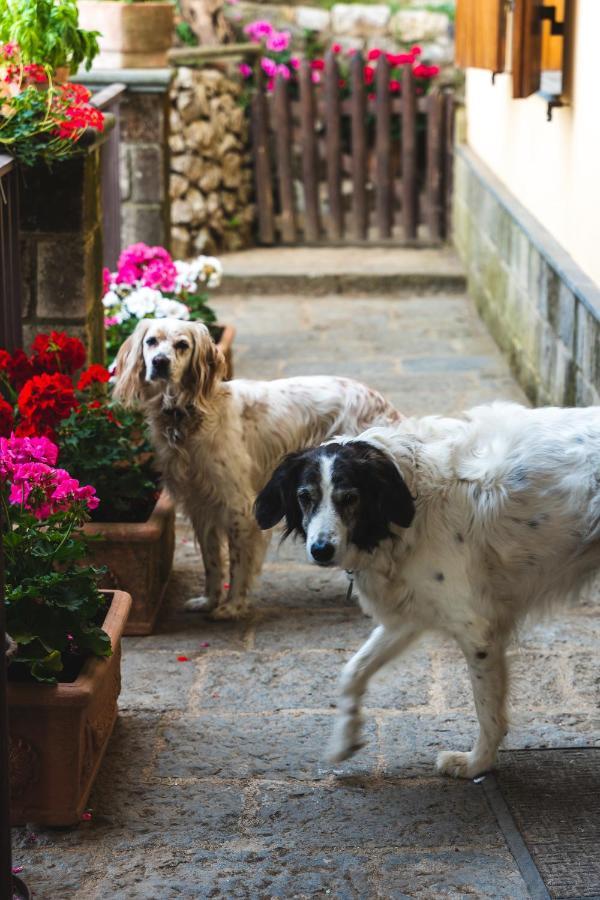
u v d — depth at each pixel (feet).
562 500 10.75
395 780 11.33
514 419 11.23
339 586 16.08
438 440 11.16
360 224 36.14
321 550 10.24
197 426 14.44
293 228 36.35
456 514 10.83
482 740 11.24
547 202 21.99
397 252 35.40
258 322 29.89
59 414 12.14
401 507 10.39
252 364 26.12
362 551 10.63
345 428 15.35
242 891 9.64
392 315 30.53
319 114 36.94
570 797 10.93
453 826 10.57
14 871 9.93
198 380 14.17
